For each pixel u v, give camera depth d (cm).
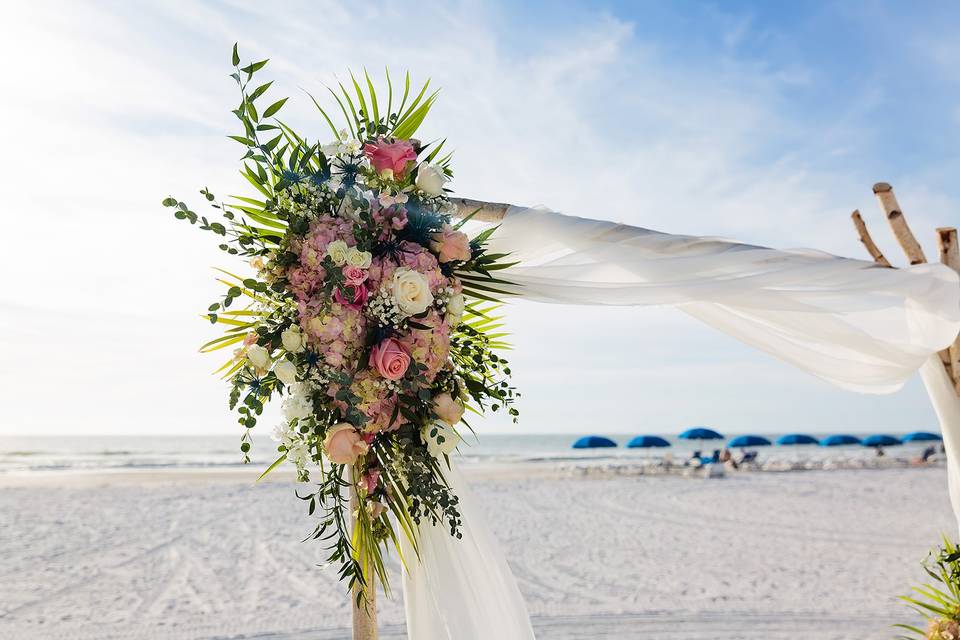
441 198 238
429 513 237
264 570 1026
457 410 225
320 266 215
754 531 1395
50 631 746
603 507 1766
